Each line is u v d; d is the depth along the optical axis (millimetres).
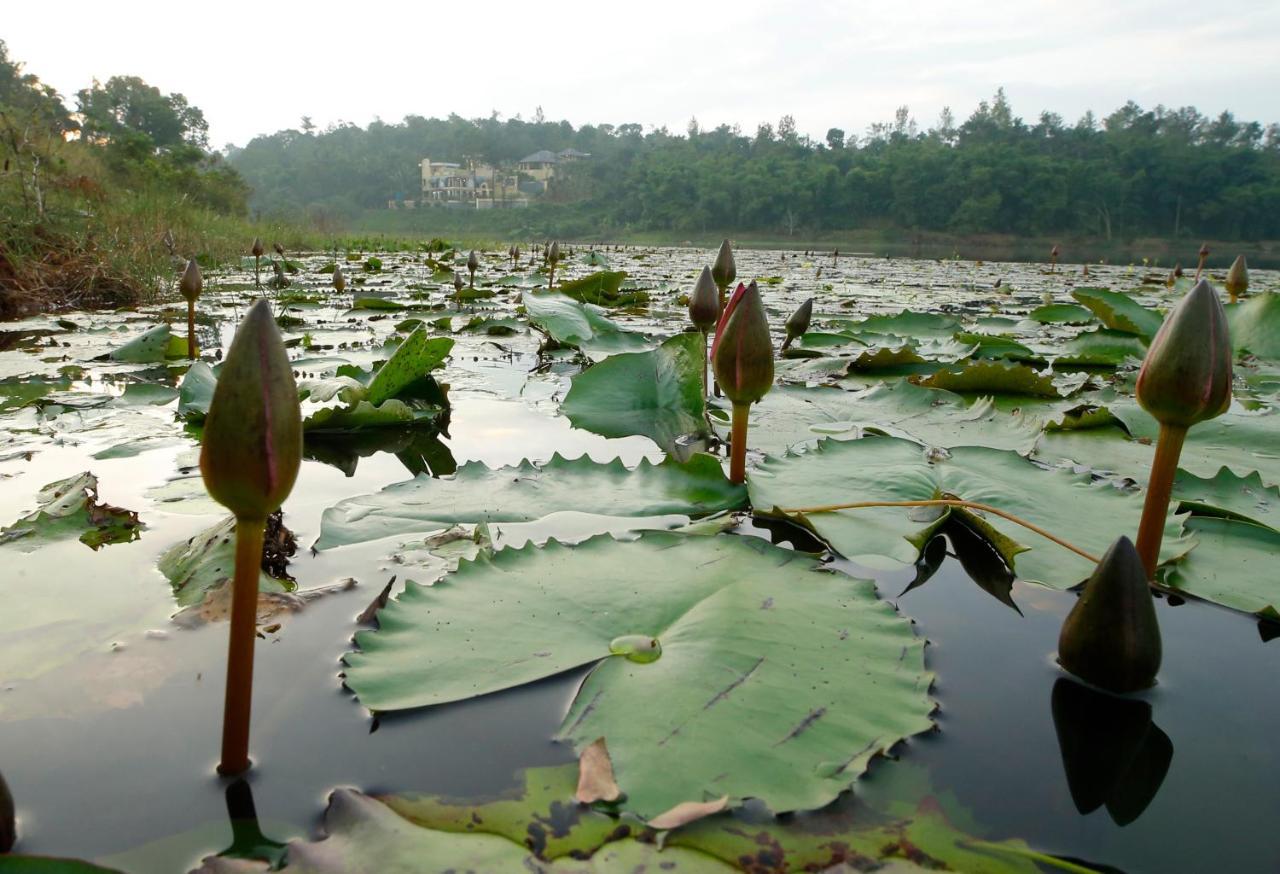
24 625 1337
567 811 914
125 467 2287
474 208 92688
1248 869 861
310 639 1319
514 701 1131
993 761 1031
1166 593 1564
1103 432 2760
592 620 1322
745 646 1230
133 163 22312
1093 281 13164
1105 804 958
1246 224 60688
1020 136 82625
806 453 2254
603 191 86750
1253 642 1374
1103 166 64562
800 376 3951
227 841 875
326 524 1800
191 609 1400
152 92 51000
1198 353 1341
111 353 4309
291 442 838
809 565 1528
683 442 2686
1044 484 2074
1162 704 1183
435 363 3010
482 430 2896
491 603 1368
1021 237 63250
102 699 1141
